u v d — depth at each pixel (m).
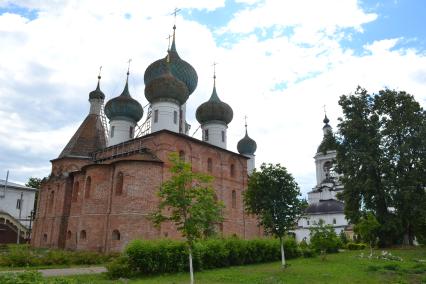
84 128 50.19
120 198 35.16
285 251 32.94
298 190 25.55
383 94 43.12
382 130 41.38
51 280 10.88
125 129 47.44
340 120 44.19
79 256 28.52
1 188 67.25
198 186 18.50
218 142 51.44
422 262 28.23
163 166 36.66
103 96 54.66
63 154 47.69
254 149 64.50
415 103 42.12
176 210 17.44
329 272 23.20
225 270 23.77
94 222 36.25
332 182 81.25
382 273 23.22
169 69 46.91
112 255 29.73
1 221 56.16
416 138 39.69
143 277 20.61
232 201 45.91
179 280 19.38
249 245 29.00
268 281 19.14
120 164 36.38
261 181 25.41
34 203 71.31
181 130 49.91
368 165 39.25
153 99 44.44
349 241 59.34
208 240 25.84
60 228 41.72
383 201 40.91
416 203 37.75
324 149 44.34
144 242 22.28
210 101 53.03
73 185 42.53
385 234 40.69
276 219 24.97
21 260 25.75
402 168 40.06
